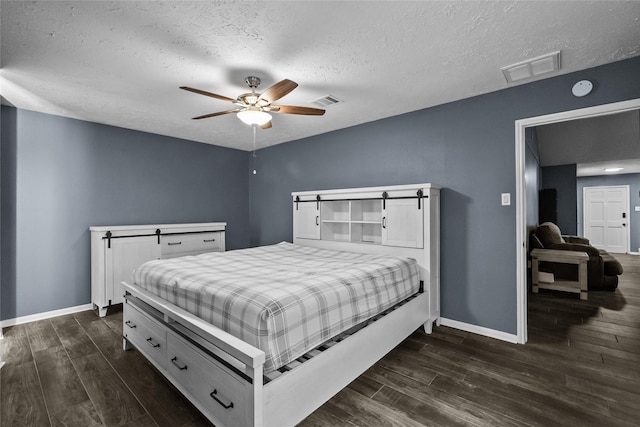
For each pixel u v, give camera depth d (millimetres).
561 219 6926
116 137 3896
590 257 4422
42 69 2336
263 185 5195
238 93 2814
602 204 8375
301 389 1608
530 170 4742
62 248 3482
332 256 3207
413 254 3010
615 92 2264
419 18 1751
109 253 3461
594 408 1809
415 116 3340
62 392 1996
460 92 2846
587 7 1655
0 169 3111
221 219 5043
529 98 2633
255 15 1714
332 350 1824
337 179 4105
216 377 1588
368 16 1730
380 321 2268
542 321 3199
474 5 1642
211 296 1837
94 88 2701
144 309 2305
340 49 2082
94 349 2604
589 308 3615
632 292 4312
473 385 2051
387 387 2035
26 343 2717
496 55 2172
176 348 1919
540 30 1868
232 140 4672
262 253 3404
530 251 4633
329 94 2885
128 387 2057
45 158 3377
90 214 3686
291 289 1816
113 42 1973
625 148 5750
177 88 2701
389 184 3566
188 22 1773
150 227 3799
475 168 2936
